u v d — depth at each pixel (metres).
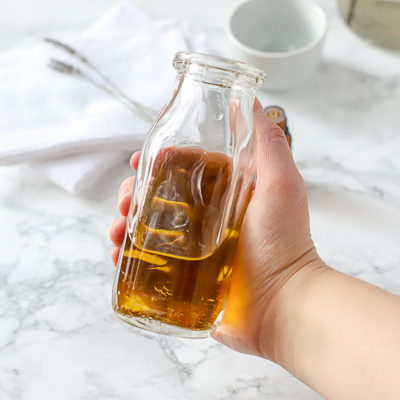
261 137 0.47
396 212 0.60
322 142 0.65
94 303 0.55
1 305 0.55
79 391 0.50
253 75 0.41
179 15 0.77
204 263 0.42
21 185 0.63
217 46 0.72
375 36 0.70
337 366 0.42
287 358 0.46
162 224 0.42
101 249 0.58
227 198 0.42
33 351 0.52
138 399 0.50
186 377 0.51
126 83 0.65
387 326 0.41
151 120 0.62
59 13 0.77
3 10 0.77
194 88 0.42
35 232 0.59
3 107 0.64
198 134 0.42
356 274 0.56
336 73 0.70
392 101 0.68
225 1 0.78
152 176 0.43
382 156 0.64
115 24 0.72
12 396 0.50
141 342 0.53
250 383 0.51
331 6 0.77
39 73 0.66
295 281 0.46
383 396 0.40
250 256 0.47
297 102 0.68
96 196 0.62
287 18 0.69
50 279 0.56
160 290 0.42
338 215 0.60
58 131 0.62
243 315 0.48
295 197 0.46
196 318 0.42
